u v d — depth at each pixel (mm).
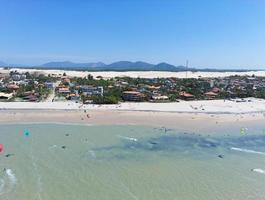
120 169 56375
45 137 78375
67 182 49688
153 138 80438
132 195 45500
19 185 48000
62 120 101875
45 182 49406
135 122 101188
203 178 52781
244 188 48781
